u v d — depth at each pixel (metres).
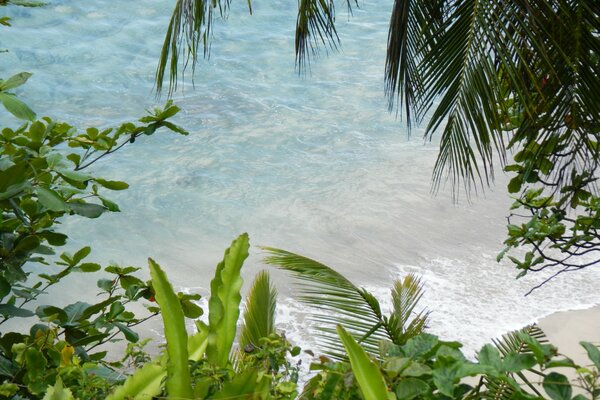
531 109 4.71
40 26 20.52
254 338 5.11
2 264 3.03
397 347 1.49
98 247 12.00
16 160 3.21
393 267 11.53
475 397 1.39
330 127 16.41
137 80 18.22
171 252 11.99
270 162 15.00
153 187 13.86
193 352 1.52
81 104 16.97
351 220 12.87
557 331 9.59
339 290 4.61
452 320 9.95
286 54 19.78
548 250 11.46
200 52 19.52
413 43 4.70
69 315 3.48
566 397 1.33
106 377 2.38
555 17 4.38
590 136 6.49
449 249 11.91
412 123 16.58
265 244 12.30
